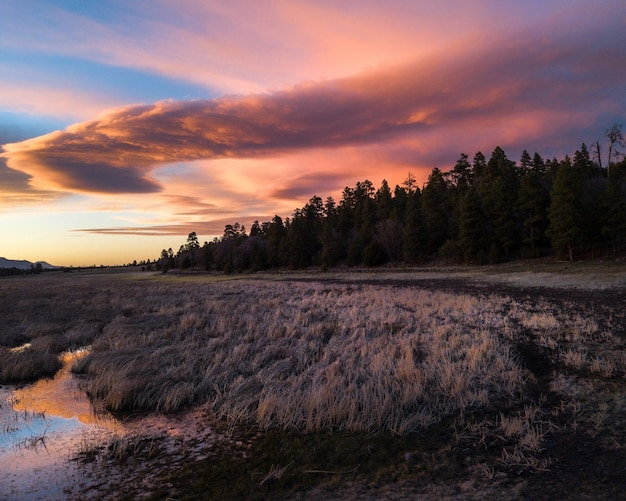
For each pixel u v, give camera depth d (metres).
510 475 5.09
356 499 4.72
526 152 81.69
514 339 12.18
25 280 86.19
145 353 12.01
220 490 5.11
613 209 42.81
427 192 66.00
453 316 16.81
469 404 7.56
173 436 6.87
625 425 6.29
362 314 18.30
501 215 52.47
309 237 85.94
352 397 7.53
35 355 12.13
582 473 5.04
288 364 10.23
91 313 23.25
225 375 9.55
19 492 5.20
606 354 9.96
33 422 7.70
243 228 132.62
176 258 140.38
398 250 66.38
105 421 7.67
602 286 24.36
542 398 7.70
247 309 22.28
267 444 6.39
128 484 5.34
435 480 5.08
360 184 105.44
